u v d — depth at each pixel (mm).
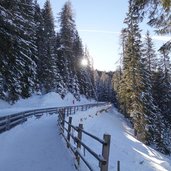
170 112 51719
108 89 125688
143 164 19297
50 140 15305
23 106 43469
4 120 16359
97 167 9617
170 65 55562
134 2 11203
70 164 10477
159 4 10758
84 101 81375
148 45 57000
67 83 68438
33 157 11750
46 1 62375
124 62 47281
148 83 43250
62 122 16922
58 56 66812
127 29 43469
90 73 108125
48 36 57125
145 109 40344
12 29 17500
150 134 39469
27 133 17750
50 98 54375
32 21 42000
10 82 24266
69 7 67688
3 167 10383
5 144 13711
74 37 74250
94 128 28094
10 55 17922
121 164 17328
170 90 53500
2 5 17688
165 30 11656
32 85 45531
